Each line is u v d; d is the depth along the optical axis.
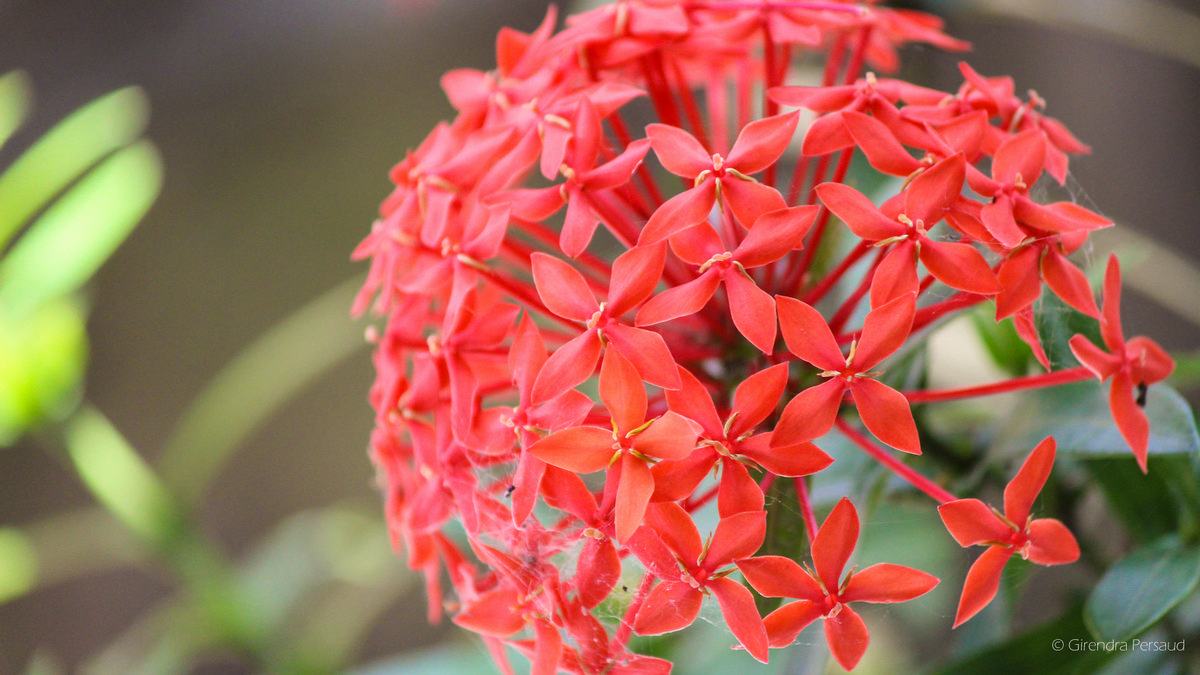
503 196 0.38
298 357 0.72
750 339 0.36
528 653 0.38
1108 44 0.76
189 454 0.55
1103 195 0.74
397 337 0.39
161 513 0.51
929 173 0.36
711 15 0.40
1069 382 0.39
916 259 0.36
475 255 0.38
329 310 0.74
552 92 0.39
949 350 0.48
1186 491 0.40
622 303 0.36
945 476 0.42
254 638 0.54
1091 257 0.40
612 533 0.36
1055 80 0.77
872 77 0.38
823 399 0.36
